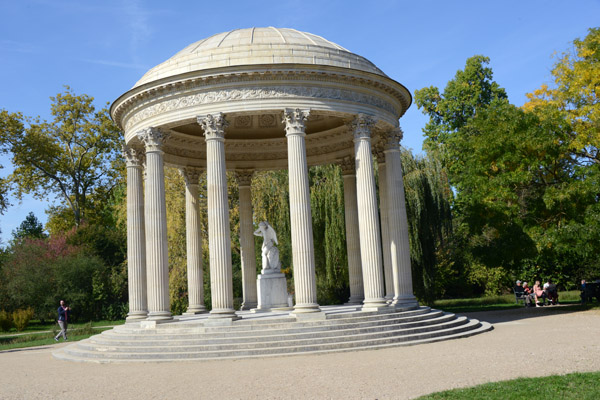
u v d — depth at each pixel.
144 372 25.72
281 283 43.28
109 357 30.77
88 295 80.75
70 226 95.31
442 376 20.19
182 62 38.72
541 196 49.44
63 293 79.69
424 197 57.00
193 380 22.52
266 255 43.56
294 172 35.97
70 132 90.00
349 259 48.78
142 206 42.66
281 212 62.50
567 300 64.44
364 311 35.47
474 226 51.50
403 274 41.47
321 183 62.03
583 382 17.41
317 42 41.75
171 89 37.94
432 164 58.38
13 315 71.56
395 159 42.97
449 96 80.19
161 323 35.00
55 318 80.50
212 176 36.00
